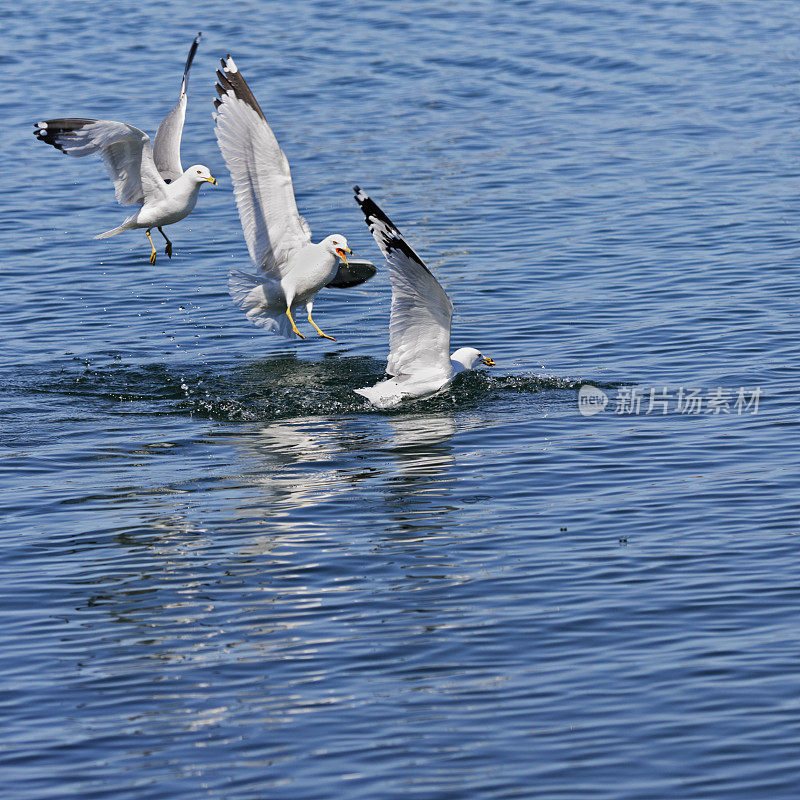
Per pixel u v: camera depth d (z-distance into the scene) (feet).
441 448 50.08
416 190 88.99
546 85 115.44
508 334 63.87
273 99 111.55
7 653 35.42
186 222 86.38
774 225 79.30
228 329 67.62
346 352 64.03
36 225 84.48
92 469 48.83
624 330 63.41
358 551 40.96
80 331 66.95
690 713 31.45
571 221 82.02
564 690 32.73
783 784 28.55
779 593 37.17
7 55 125.59
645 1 144.15
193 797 28.94
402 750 30.40
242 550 41.27
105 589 38.93
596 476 46.57
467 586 38.42
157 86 114.21
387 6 143.74
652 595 37.40
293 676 33.86
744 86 112.98
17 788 29.50
